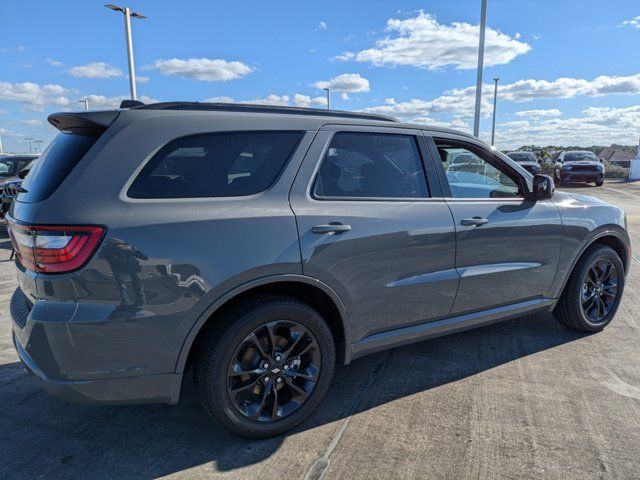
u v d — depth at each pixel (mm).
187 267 2318
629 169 31609
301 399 2738
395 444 2605
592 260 4004
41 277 2188
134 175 2314
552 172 31422
